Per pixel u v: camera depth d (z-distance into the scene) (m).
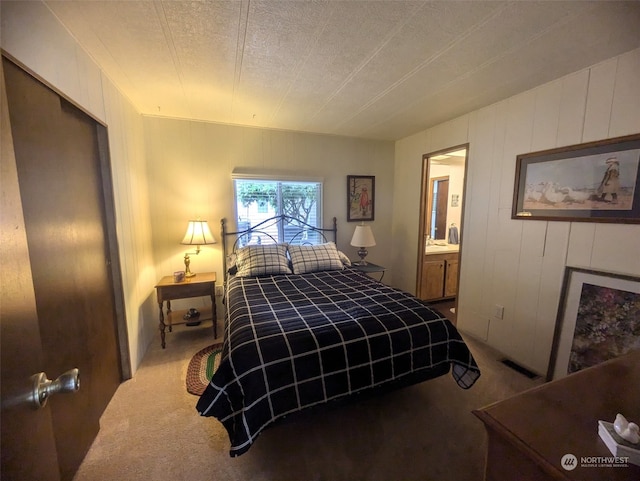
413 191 3.76
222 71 2.04
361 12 1.42
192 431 1.70
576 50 1.75
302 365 1.50
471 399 1.99
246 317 1.79
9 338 0.54
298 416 1.49
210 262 3.32
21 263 0.59
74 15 1.41
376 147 3.98
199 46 1.72
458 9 1.40
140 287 2.62
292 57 1.86
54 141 1.40
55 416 1.30
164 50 1.76
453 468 1.46
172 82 2.21
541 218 2.25
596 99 1.90
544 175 2.22
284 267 2.93
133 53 1.78
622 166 1.78
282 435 1.66
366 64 1.94
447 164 4.49
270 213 3.54
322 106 2.72
